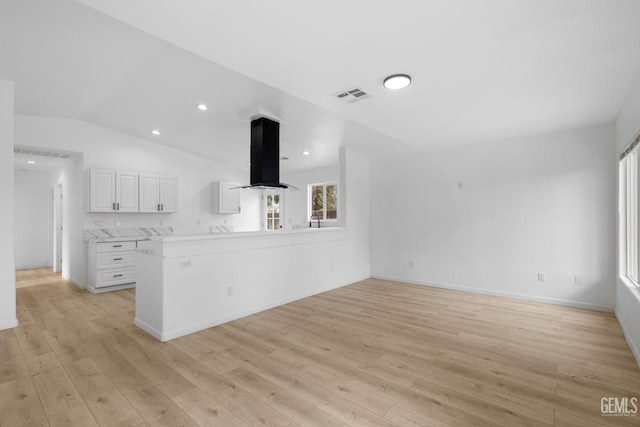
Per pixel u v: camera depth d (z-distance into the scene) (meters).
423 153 5.45
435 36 2.02
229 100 3.78
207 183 6.97
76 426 1.78
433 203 5.32
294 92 2.90
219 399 2.04
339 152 5.64
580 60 2.32
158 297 3.08
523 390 2.13
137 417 1.85
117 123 5.09
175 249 3.11
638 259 2.88
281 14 1.78
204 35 1.99
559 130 4.11
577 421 1.80
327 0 1.66
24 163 6.28
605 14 1.79
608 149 3.81
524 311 3.90
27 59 2.96
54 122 4.84
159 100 3.98
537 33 1.98
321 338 3.07
